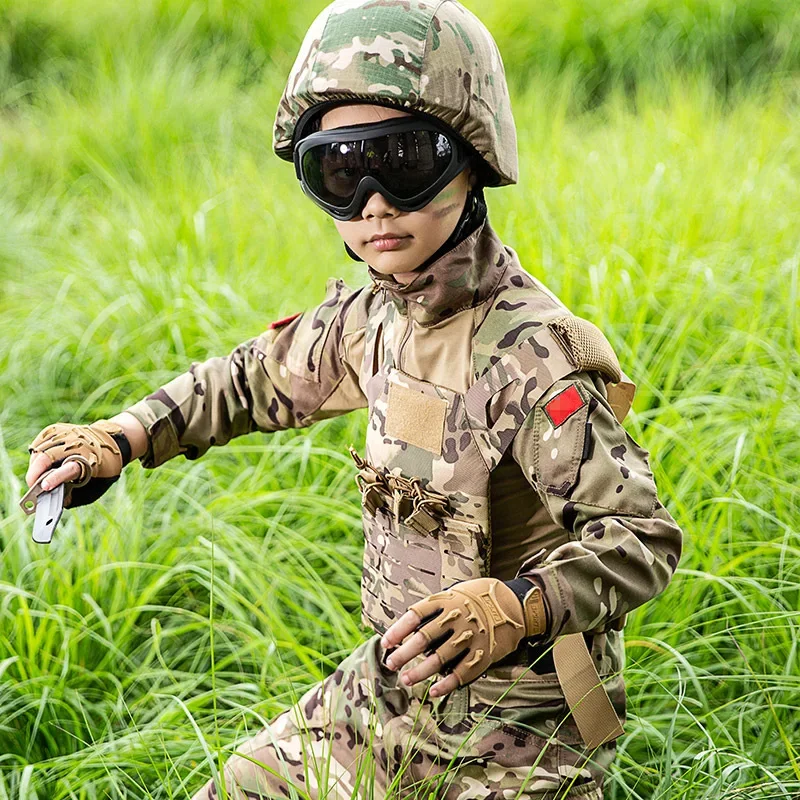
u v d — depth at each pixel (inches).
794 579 126.8
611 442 80.4
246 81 342.3
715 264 182.4
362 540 144.6
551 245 191.3
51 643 123.3
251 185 247.8
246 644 128.4
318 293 188.9
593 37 339.6
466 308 84.6
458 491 83.4
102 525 142.2
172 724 116.6
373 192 80.4
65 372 186.7
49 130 297.9
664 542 78.7
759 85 301.1
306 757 90.9
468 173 83.6
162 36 359.6
